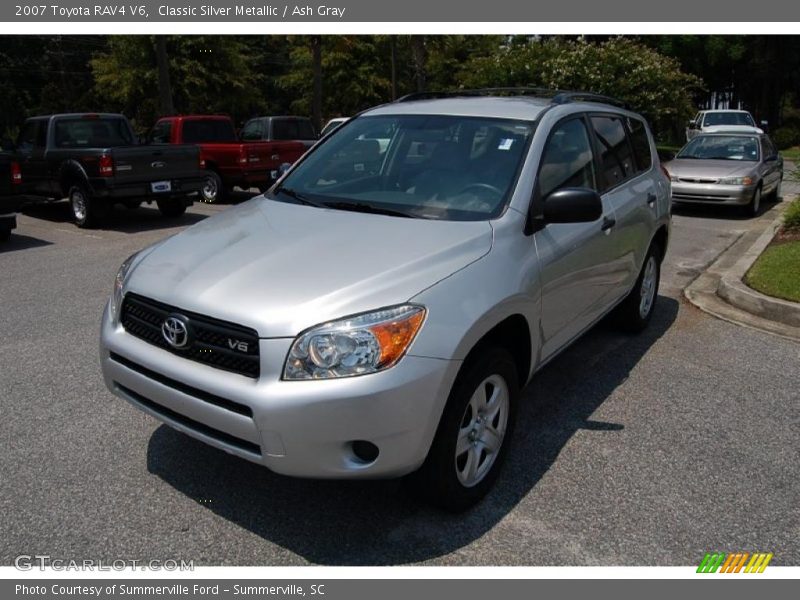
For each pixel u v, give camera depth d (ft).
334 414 9.00
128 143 42.50
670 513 11.03
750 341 19.02
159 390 10.19
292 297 9.59
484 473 11.20
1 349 17.85
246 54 140.77
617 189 16.37
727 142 46.37
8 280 25.41
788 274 23.15
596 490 11.63
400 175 13.50
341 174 14.28
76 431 13.37
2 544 10.10
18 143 42.19
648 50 77.71
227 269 10.54
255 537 10.33
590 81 71.67
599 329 19.86
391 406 9.12
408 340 9.36
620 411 14.60
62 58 141.90
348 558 9.94
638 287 18.53
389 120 15.02
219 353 9.63
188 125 48.80
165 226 38.55
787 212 33.06
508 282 11.03
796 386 16.03
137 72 97.91
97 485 11.54
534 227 12.32
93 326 19.81
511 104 14.66
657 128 79.56
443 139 13.84
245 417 9.29
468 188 12.69
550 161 13.44
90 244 32.91
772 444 13.28
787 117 155.84
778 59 140.87
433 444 10.03
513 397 11.64
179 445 12.86
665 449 13.03
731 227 38.73
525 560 9.94
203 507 11.00
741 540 10.43
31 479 11.70
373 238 11.24
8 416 13.96
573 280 13.55
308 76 133.80
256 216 12.96
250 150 47.19
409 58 139.23
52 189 39.42
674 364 17.29
